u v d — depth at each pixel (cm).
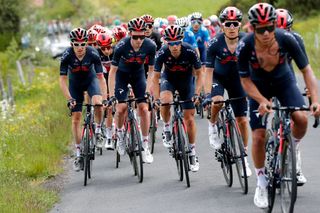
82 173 2070
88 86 2055
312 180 1680
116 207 1589
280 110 1258
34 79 5594
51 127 2723
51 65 7400
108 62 2461
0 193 1681
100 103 2002
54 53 8162
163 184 1806
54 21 11738
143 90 2084
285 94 1314
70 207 1627
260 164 1376
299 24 7925
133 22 1944
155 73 1825
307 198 1502
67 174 2072
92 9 12525
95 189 1820
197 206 1526
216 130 1762
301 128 1304
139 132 1886
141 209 1545
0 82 4356
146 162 2003
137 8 11712
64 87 1958
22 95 4800
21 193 1703
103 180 1941
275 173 1314
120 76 2055
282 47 1263
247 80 1307
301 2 8506
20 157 2159
